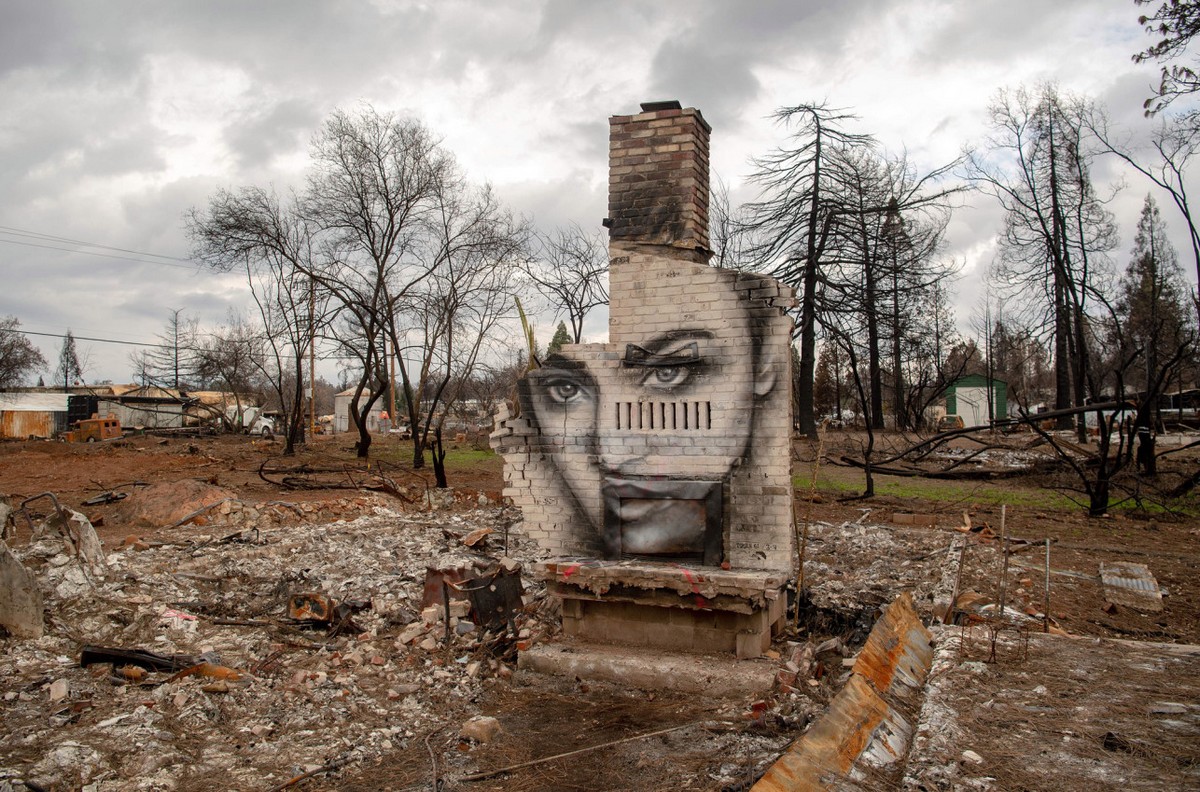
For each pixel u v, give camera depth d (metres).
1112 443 27.73
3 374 57.28
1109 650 5.98
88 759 4.84
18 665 6.21
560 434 7.64
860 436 29.55
